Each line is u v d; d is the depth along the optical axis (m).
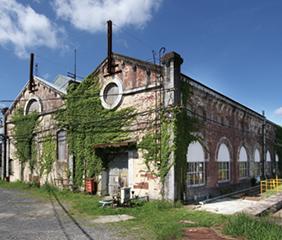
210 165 18.89
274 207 13.70
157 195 15.42
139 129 16.75
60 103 22.08
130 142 16.72
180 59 15.88
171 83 15.51
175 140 15.16
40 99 24.03
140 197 15.73
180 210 13.52
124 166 17.86
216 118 20.27
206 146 18.52
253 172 27.03
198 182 17.58
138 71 17.20
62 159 21.50
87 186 18.89
